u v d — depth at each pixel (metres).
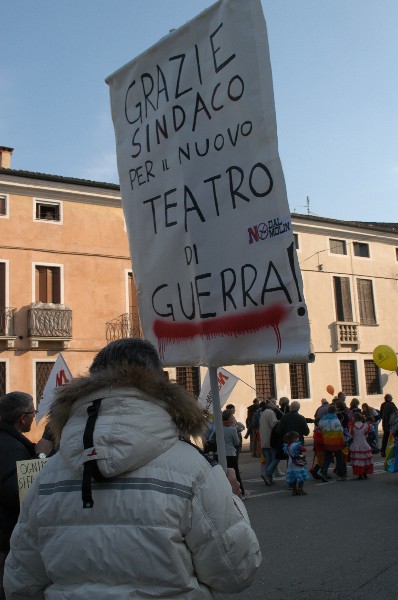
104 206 26.58
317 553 7.07
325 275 32.31
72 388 2.14
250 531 2.04
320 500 10.86
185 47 4.62
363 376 32.78
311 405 30.64
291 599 5.52
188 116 4.57
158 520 1.88
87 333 25.44
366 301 33.78
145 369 2.15
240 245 4.13
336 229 32.84
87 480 1.93
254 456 21.39
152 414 2.02
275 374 29.88
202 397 11.04
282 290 3.87
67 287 25.28
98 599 1.83
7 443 3.84
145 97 4.98
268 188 3.99
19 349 24.00
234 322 4.13
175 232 4.64
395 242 35.56
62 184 25.45
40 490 2.08
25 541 2.09
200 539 1.93
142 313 4.90
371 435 19.23
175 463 1.99
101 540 1.89
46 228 25.14
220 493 1.99
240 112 4.17
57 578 1.94
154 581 1.86
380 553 6.91
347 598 5.46
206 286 4.34
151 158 4.90
